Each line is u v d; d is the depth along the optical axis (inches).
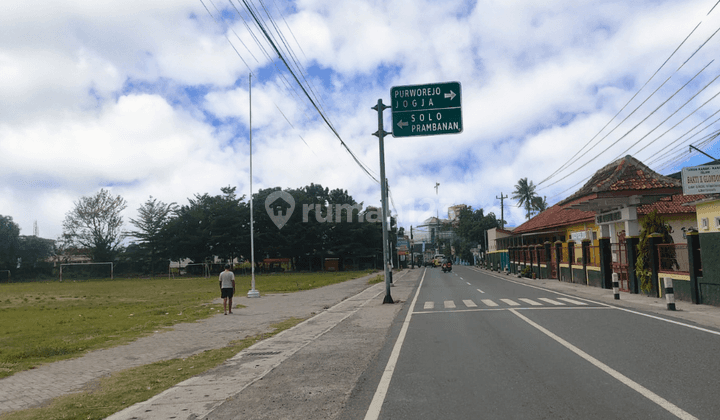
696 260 592.7
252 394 243.0
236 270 3216.0
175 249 3090.6
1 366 348.5
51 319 713.0
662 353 298.7
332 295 994.7
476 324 457.7
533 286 1032.8
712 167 542.0
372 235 3144.7
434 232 5329.7
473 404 208.5
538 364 279.1
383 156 757.9
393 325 483.2
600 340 349.1
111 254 3309.5
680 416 184.1
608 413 189.9
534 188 3137.3
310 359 328.2
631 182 801.6
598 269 927.0
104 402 241.6
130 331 536.4
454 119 629.6
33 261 3609.7
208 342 444.8
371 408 209.6
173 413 216.5
